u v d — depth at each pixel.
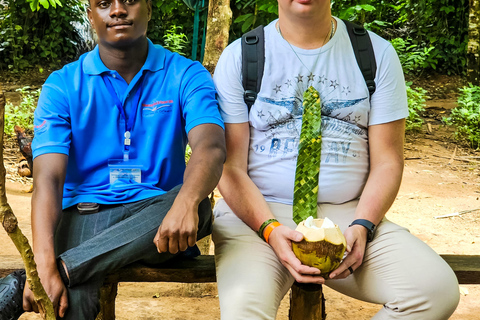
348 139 2.41
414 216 5.61
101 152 2.37
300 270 2.04
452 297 2.10
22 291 2.03
